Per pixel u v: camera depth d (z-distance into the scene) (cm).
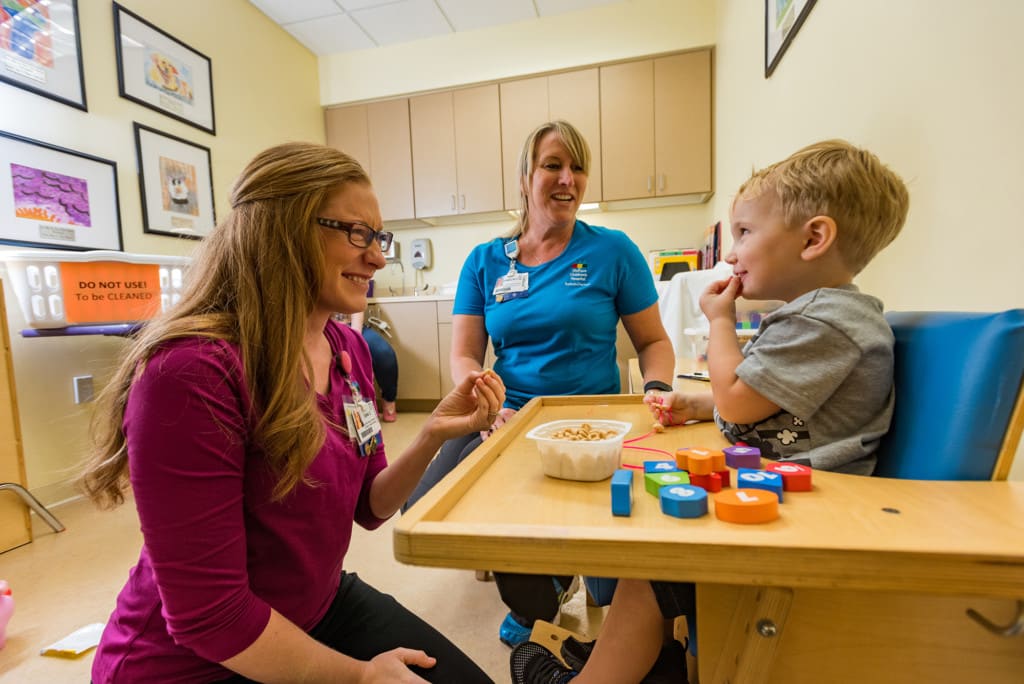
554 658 83
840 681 44
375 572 154
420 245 403
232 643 52
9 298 194
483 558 39
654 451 65
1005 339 48
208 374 54
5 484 164
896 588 33
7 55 194
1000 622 41
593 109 340
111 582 146
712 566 35
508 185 359
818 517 39
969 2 83
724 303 78
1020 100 72
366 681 60
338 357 79
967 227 85
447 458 121
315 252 62
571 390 127
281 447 58
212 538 52
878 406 61
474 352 144
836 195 66
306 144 66
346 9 330
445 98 366
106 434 60
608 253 130
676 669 64
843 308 60
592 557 37
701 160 327
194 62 279
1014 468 75
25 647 119
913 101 100
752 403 62
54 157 209
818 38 146
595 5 332
